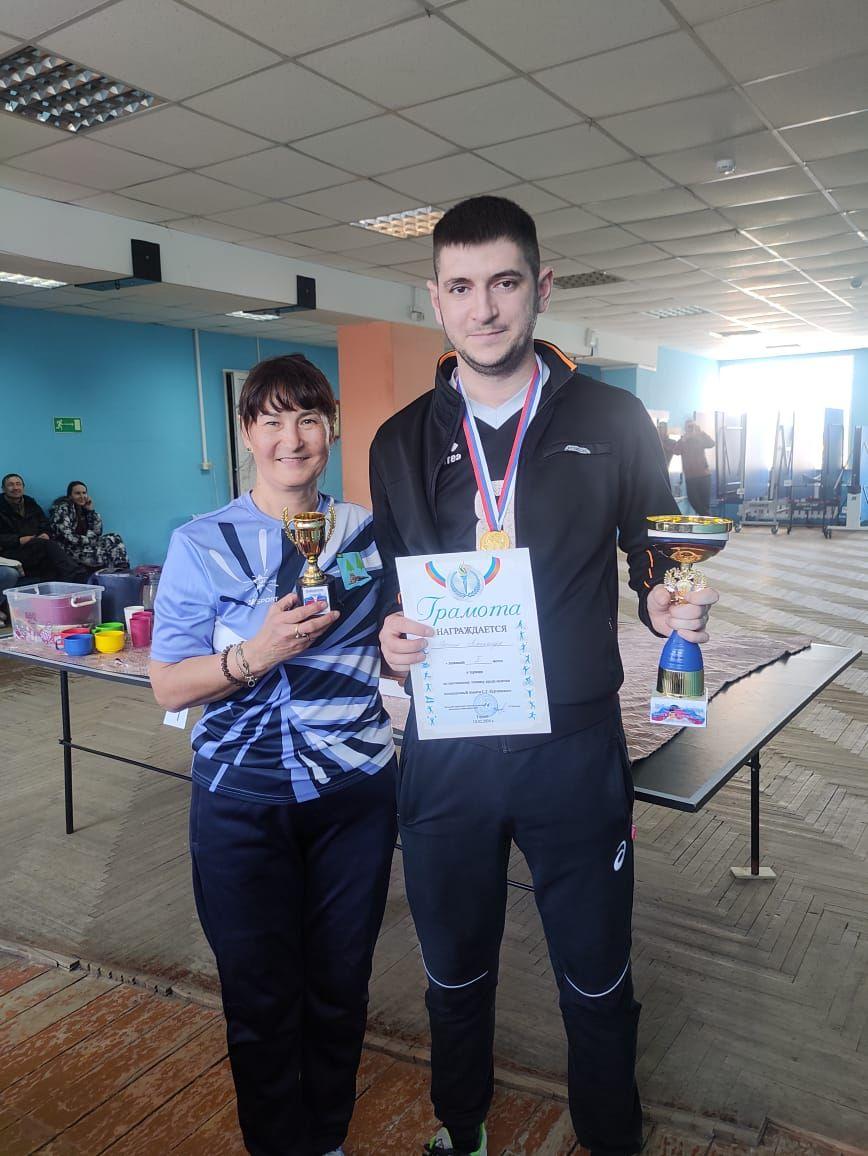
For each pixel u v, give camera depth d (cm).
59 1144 160
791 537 1324
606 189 563
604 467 122
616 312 1069
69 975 216
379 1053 184
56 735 411
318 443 133
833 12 334
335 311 791
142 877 271
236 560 132
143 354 888
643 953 223
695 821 302
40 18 330
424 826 128
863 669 503
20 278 636
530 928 238
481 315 113
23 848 292
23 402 780
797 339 1339
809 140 477
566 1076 178
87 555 759
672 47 364
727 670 222
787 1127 161
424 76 387
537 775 121
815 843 285
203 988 211
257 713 130
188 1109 168
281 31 343
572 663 120
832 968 215
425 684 120
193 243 659
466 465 125
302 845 138
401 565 118
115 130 441
